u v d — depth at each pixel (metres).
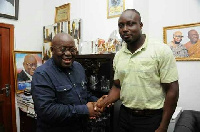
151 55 1.24
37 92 1.22
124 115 1.43
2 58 2.51
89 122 1.88
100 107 1.42
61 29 2.67
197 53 1.98
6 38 2.55
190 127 1.62
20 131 2.66
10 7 2.56
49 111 1.19
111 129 1.89
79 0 2.53
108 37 2.21
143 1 2.17
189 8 2.01
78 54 2.29
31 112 2.34
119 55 1.44
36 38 2.93
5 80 2.54
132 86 1.30
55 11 2.83
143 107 1.29
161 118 1.28
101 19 2.29
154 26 2.25
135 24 1.27
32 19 2.86
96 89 2.08
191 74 2.03
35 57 2.86
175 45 2.11
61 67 1.35
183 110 2.01
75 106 1.28
